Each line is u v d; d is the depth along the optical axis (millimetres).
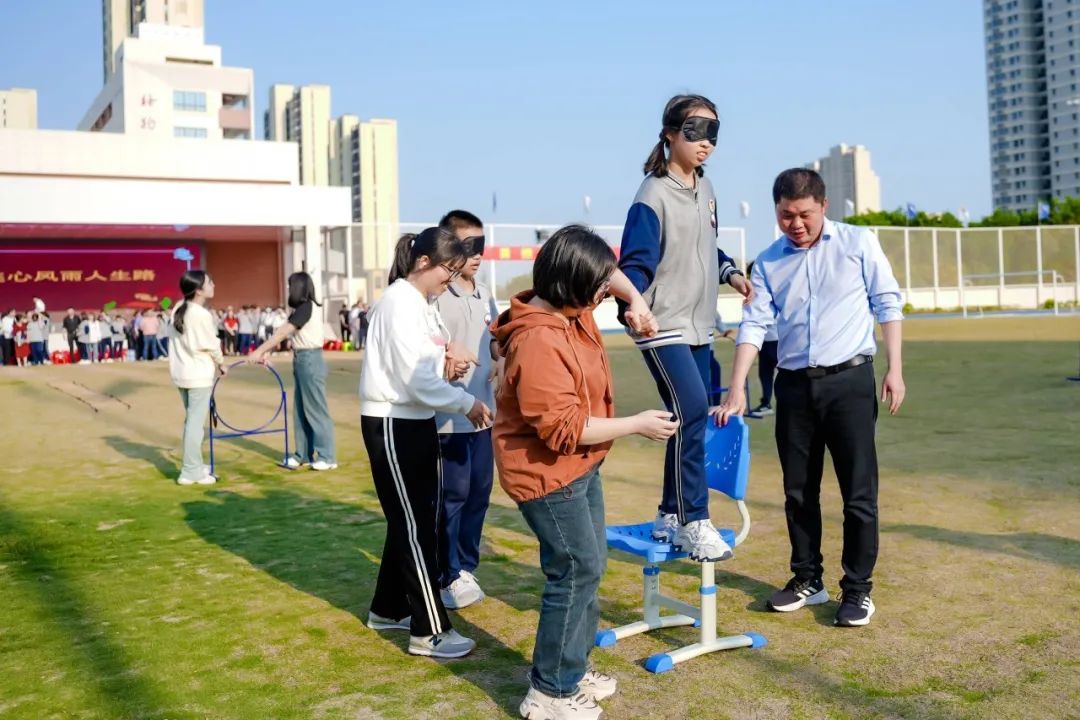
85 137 29891
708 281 3914
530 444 2998
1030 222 59656
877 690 3230
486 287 4715
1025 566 4641
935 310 36156
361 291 30344
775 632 3840
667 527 3812
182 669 3578
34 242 30469
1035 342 20094
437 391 3533
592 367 3027
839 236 3904
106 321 27391
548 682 3025
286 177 32594
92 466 8586
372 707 3201
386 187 141625
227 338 29031
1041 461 7324
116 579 4840
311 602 4430
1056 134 145250
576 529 3006
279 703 3242
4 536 5812
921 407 10812
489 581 4719
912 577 4516
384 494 3682
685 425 3750
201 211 27266
